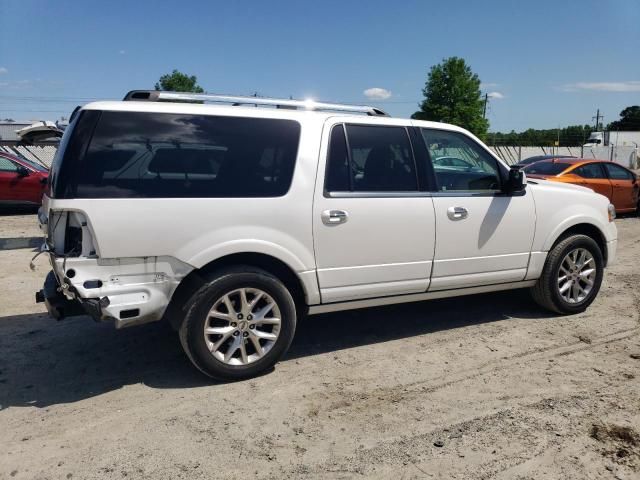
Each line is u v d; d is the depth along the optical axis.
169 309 4.04
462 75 49.84
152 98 3.88
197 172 3.76
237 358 4.01
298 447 3.15
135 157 3.60
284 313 4.06
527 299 6.08
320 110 4.36
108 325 5.23
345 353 4.57
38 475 2.90
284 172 4.01
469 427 3.35
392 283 4.47
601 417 3.44
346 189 4.25
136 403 3.69
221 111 3.92
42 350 4.63
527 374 4.11
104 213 3.46
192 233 3.69
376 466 2.97
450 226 4.67
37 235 10.27
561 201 5.32
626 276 7.23
